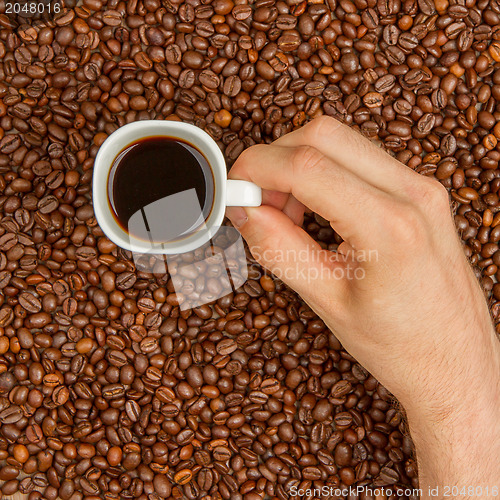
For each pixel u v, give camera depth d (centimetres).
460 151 67
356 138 53
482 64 67
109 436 65
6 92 65
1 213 65
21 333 65
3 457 65
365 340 56
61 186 65
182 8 65
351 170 53
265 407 66
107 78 65
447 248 54
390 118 67
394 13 67
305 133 53
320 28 66
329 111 66
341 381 66
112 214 55
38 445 65
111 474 65
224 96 66
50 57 65
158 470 65
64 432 65
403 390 57
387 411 66
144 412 65
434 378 56
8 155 65
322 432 66
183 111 66
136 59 65
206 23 65
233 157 66
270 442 66
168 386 66
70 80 65
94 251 65
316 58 66
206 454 66
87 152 65
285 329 66
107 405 65
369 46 66
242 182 53
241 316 66
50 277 65
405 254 52
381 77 67
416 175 54
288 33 66
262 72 66
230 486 66
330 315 56
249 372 67
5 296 65
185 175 55
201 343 66
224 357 66
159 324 66
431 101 67
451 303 55
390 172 53
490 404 57
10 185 65
